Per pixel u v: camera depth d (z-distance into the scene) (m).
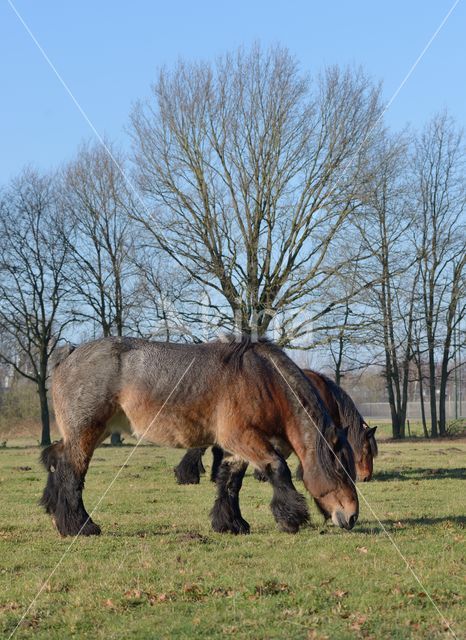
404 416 49.91
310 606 7.63
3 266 43.75
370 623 7.14
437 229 47.31
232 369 11.53
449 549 10.20
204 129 32.34
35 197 43.59
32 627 7.17
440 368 57.75
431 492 16.98
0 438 54.50
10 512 14.30
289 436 11.65
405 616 7.30
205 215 32.28
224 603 7.81
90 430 11.71
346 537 11.12
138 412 11.65
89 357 11.85
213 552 10.10
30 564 9.65
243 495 16.62
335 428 11.51
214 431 11.63
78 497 11.66
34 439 53.31
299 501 11.33
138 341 11.96
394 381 53.81
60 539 11.34
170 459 28.70
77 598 7.95
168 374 11.57
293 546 10.48
